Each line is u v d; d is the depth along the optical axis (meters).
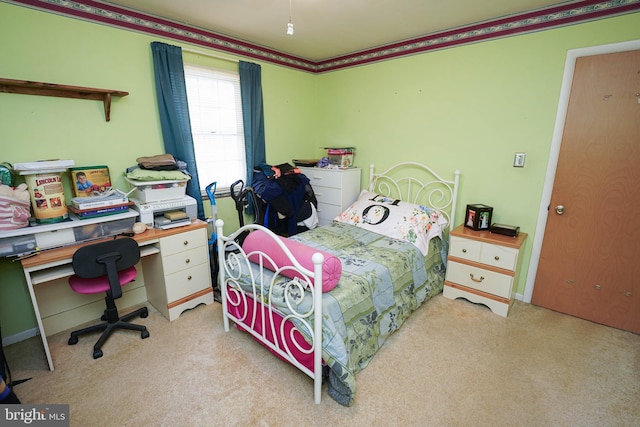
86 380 1.77
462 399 1.64
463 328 2.27
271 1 2.15
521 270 2.63
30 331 2.16
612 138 2.11
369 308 1.89
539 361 1.92
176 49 2.52
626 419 1.52
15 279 2.06
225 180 3.19
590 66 2.12
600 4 2.02
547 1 2.13
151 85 2.50
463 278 2.59
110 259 1.89
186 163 2.68
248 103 3.10
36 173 1.85
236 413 1.56
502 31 2.42
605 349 2.03
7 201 1.73
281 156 3.67
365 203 3.13
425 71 2.89
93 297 2.39
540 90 2.33
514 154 2.52
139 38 2.38
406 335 2.18
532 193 2.49
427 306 2.57
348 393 1.55
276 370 1.86
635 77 1.98
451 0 2.12
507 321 2.36
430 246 2.68
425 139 3.01
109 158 2.36
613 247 2.21
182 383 1.75
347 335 1.68
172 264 2.30
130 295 2.57
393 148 3.27
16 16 1.87
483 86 2.58
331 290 1.74
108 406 1.60
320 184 3.53
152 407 1.59
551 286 2.50
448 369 1.86
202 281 2.53
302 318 1.56
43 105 2.02
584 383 1.75
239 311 2.13
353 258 2.24
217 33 2.82
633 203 2.10
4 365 1.72
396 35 2.86
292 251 1.71
